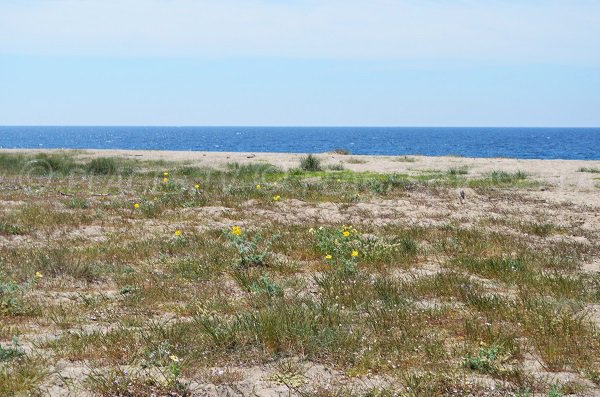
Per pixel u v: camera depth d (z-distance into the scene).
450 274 9.87
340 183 23.58
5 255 10.80
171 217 15.63
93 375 5.56
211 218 15.63
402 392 5.33
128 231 13.68
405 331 6.99
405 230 13.99
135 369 5.75
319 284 9.23
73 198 18.88
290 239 12.73
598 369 5.94
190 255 11.26
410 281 9.55
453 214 16.94
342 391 5.34
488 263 10.71
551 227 14.83
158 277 9.68
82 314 7.71
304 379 5.61
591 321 7.48
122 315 7.68
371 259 11.08
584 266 11.30
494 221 15.71
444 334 6.98
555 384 5.44
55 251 10.80
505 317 7.67
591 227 15.31
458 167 32.53
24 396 5.05
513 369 5.82
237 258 10.84
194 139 183.25
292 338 6.43
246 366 5.95
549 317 7.39
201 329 6.83
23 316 7.57
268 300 8.14
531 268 10.55
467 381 5.58
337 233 12.41
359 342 6.51
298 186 22.39
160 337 6.55
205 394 5.29
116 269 10.14
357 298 8.48
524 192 22.05
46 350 6.28
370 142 146.62
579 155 77.00
